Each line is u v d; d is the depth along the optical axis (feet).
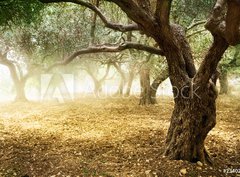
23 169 20.92
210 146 26.55
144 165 21.20
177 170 20.07
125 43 21.95
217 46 18.67
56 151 25.09
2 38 56.90
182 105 21.52
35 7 23.72
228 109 50.39
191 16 43.68
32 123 38.11
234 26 14.48
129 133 31.73
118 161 22.43
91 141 28.48
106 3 41.39
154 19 19.39
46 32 56.65
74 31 56.29
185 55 21.77
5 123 38.17
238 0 12.96
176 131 21.93
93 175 19.84
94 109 51.11
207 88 20.43
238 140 28.66
